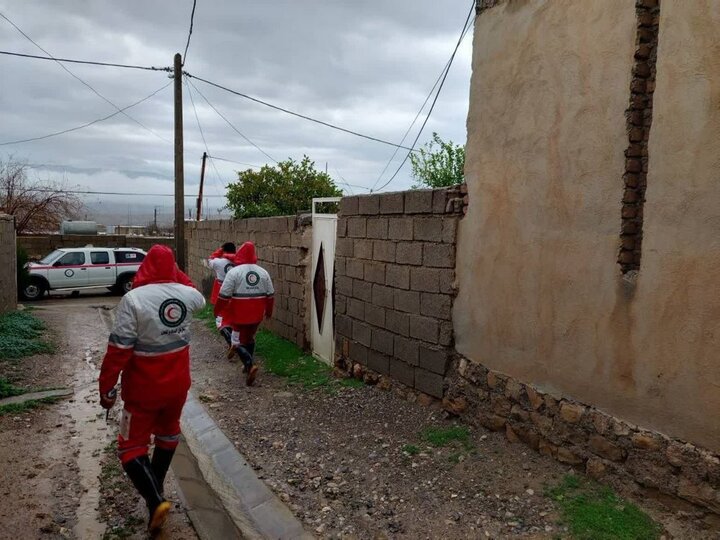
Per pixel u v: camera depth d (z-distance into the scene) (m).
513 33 4.48
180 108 17.27
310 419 5.79
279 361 8.27
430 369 5.63
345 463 4.68
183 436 5.64
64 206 29.16
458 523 3.64
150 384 3.59
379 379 6.57
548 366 4.25
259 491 4.30
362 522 3.76
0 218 11.64
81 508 3.98
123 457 3.61
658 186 3.37
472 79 4.99
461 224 5.19
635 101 3.54
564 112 4.02
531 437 4.43
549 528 3.46
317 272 8.30
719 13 3.02
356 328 7.05
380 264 6.44
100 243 24.83
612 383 3.73
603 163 3.73
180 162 17.50
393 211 6.16
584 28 3.84
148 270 3.75
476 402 5.04
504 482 4.06
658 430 3.44
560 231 4.09
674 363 3.31
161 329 3.60
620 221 3.63
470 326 5.11
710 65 3.07
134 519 3.87
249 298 7.38
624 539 3.24
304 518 3.86
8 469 4.51
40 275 19.06
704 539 3.13
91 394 6.71
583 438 3.96
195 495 4.36
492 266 4.79
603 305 3.76
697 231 3.16
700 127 3.13
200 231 16.67
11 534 3.55
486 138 4.83
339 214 7.45
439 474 4.33
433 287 5.55
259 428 5.60
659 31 3.35
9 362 7.85
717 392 3.09
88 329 11.30
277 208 14.44
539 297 4.30
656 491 3.46
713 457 3.12
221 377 7.57
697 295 3.17
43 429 5.46
